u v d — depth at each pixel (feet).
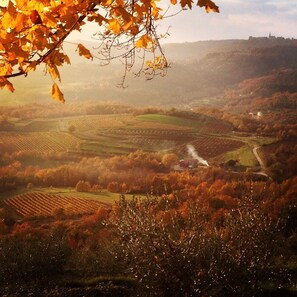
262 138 434.30
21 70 7.59
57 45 7.23
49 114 528.22
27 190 253.03
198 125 479.41
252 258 21.09
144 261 20.95
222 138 431.84
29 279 41.22
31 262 42.47
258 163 345.10
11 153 370.53
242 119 527.81
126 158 333.83
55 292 29.91
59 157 358.84
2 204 227.40
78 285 32.78
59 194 243.19
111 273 36.63
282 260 29.96
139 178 278.46
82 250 48.44
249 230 21.97
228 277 20.62
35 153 360.69
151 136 427.74
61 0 7.10
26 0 6.77
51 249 46.03
